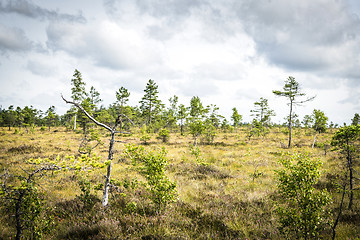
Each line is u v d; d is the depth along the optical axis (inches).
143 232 180.5
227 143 1075.9
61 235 177.6
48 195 274.5
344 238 182.9
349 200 268.8
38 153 642.8
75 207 233.1
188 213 230.4
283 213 179.3
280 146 956.6
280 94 1074.7
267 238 185.5
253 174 424.2
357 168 387.5
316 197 167.0
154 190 225.3
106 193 231.3
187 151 745.6
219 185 354.9
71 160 181.5
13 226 193.0
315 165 173.0
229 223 206.5
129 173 409.1
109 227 177.3
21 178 155.4
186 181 370.0
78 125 1988.2
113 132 234.1
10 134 1470.2
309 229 164.7
